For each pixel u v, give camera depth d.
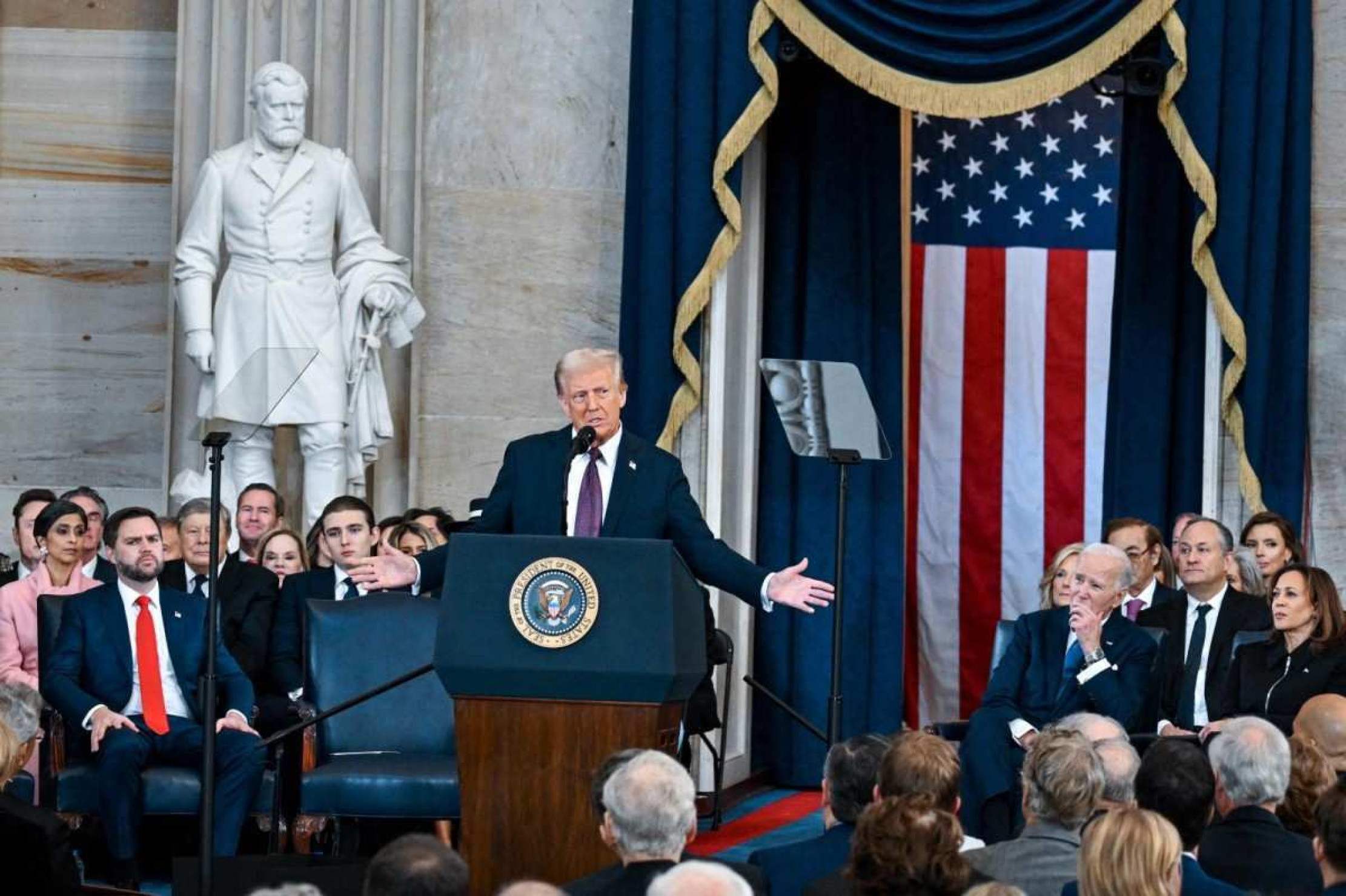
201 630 11.03
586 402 8.53
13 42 15.97
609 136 14.98
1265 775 7.23
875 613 15.35
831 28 13.87
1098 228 16.05
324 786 9.67
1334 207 14.21
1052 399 16.03
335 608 10.50
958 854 5.72
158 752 10.59
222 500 13.91
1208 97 13.73
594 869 7.63
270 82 14.05
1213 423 14.16
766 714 15.39
